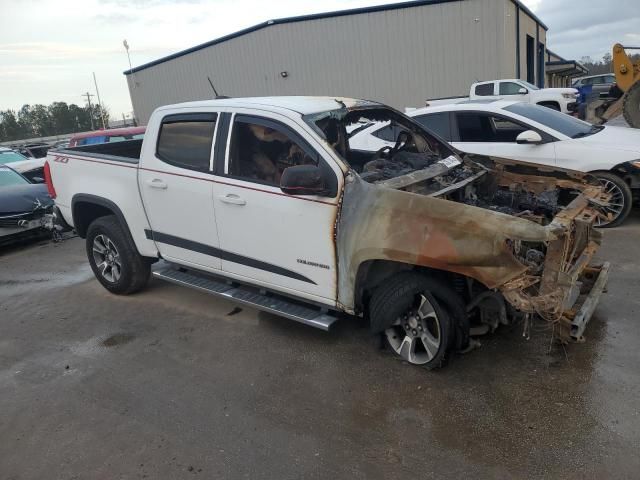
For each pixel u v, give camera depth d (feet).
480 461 9.37
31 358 14.64
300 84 82.48
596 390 11.07
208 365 13.47
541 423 10.21
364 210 11.60
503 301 11.37
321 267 12.57
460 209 10.71
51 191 19.58
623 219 21.58
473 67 70.38
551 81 129.49
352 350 13.61
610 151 20.81
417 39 72.74
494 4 67.05
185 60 92.27
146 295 18.74
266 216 13.15
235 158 13.84
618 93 44.11
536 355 12.62
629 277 16.58
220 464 9.78
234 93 89.10
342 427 10.61
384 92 76.79
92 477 9.71
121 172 16.70
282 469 9.55
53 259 25.09
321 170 12.17
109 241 18.03
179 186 14.97
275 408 11.41
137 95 101.04
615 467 8.95
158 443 10.51
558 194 14.76
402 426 10.48
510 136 22.98
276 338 14.65
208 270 15.30
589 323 13.91
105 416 11.57
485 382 11.69
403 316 12.21
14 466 10.18
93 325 16.53
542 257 10.97
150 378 13.05
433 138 16.25
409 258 11.00
